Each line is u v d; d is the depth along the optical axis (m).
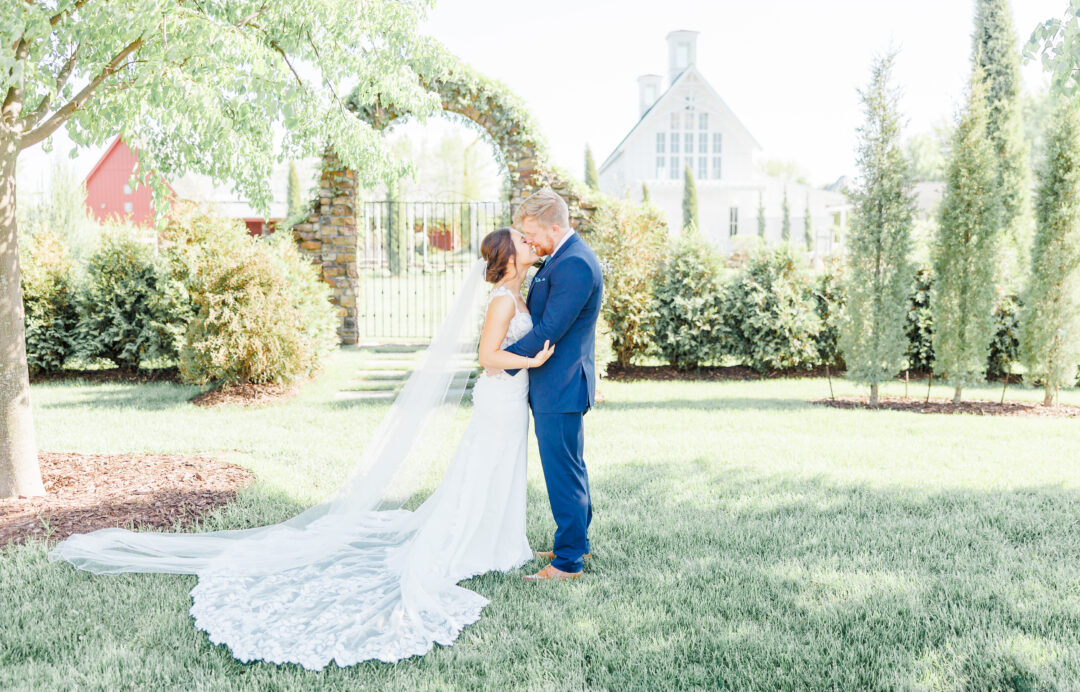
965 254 8.30
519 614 2.98
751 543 3.79
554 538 3.62
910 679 2.46
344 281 11.70
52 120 4.14
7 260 4.14
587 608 3.03
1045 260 8.36
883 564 3.49
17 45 3.90
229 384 8.43
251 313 8.23
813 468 5.36
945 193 8.46
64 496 4.28
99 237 9.97
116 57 4.21
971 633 2.75
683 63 33.56
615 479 5.04
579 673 2.51
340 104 5.33
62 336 9.78
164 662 2.55
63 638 2.71
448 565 3.28
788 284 11.02
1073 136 8.14
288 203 29.61
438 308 17.53
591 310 3.39
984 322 8.32
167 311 9.50
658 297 11.11
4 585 3.10
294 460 5.51
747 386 10.14
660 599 3.12
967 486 4.88
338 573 3.36
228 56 3.83
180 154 4.92
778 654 2.64
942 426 7.06
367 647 2.66
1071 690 2.37
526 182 11.07
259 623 2.84
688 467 5.37
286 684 2.44
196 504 4.24
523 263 3.42
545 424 3.35
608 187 37.62
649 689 2.43
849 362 8.60
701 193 32.28
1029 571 3.38
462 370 3.92
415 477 3.89
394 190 5.91
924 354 11.02
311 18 4.50
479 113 11.01
